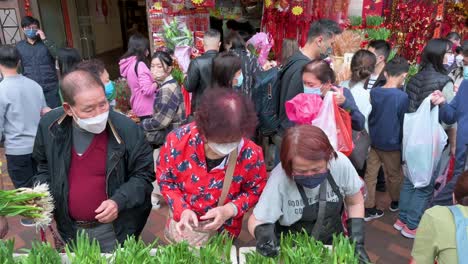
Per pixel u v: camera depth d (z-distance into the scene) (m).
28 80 3.11
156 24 4.94
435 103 2.75
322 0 5.51
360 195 1.74
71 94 1.62
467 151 2.64
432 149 2.81
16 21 6.04
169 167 1.78
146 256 1.52
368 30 5.60
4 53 2.91
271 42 4.88
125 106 5.58
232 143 1.51
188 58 4.48
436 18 6.36
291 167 1.45
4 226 1.78
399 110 3.05
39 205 1.63
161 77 3.19
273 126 3.07
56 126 1.80
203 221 1.80
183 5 4.99
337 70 4.47
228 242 1.62
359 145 2.71
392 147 3.17
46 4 7.05
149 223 3.45
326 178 1.61
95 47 9.47
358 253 1.56
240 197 1.81
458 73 4.24
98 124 1.70
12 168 3.19
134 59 3.91
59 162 1.83
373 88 3.23
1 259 1.47
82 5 8.62
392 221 3.48
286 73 2.84
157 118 3.12
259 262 1.51
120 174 1.90
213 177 1.74
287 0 5.47
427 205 3.05
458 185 1.56
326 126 2.12
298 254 1.47
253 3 6.40
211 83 3.12
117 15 11.16
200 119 1.50
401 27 6.32
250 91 3.07
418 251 1.59
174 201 1.77
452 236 1.46
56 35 7.53
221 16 6.27
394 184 3.43
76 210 1.89
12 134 3.07
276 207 1.61
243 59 3.20
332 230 1.72
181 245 1.58
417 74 3.13
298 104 2.18
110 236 1.97
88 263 1.47
